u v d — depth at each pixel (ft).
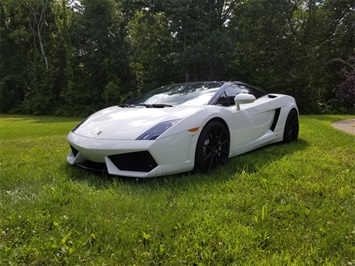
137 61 66.80
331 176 7.57
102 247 4.45
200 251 4.32
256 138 10.77
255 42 59.67
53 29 76.48
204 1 57.72
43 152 11.46
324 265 4.00
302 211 5.52
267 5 55.77
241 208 5.76
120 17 68.44
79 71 73.61
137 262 4.11
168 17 58.03
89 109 68.49
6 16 76.74
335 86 63.62
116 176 7.82
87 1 66.23
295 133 13.23
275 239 4.62
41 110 71.72
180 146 7.55
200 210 5.65
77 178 7.97
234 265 4.00
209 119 8.30
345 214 5.41
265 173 7.84
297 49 56.80
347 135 15.05
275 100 12.16
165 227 4.93
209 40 54.65
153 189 6.87
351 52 61.67
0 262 4.05
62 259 4.16
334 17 61.57
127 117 8.41
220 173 8.10
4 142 14.39
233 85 10.84
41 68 72.18
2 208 5.61
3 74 77.05
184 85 11.10
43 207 5.74
